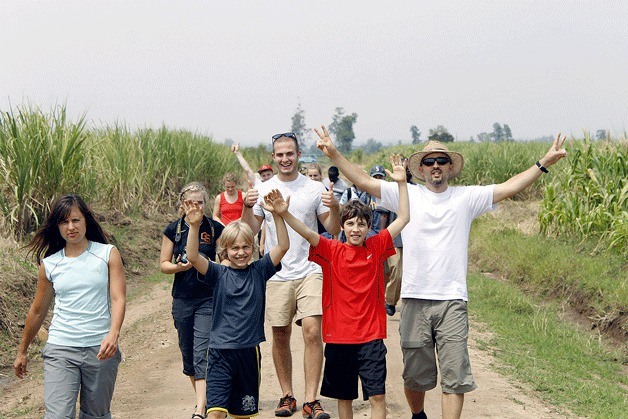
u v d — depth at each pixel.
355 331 5.61
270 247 6.86
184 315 6.54
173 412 7.06
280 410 6.80
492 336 10.91
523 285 14.50
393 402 7.39
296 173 6.82
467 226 5.93
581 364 9.88
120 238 16.27
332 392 5.77
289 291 6.74
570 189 16.91
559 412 7.48
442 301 5.80
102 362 5.10
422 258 5.85
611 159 15.71
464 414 7.01
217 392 5.44
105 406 5.22
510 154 27.00
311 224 6.78
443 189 5.98
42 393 8.17
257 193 6.43
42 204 13.19
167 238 6.54
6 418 7.29
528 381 8.57
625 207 15.09
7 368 8.98
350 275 5.65
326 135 6.02
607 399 8.14
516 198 23.22
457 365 5.73
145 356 9.52
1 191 13.05
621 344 10.91
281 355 6.88
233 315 5.49
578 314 12.41
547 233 17.19
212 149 25.66
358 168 6.06
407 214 5.82
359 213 5.62
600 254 14.45
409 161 6.20
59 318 5.11
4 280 10.65
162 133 21.67
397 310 11.98
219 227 6.65
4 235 12.59
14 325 9.98
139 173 19.58
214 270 5.53
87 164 15.97
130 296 13.32
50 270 5.15
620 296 11.71
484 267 16.55
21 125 13.36
